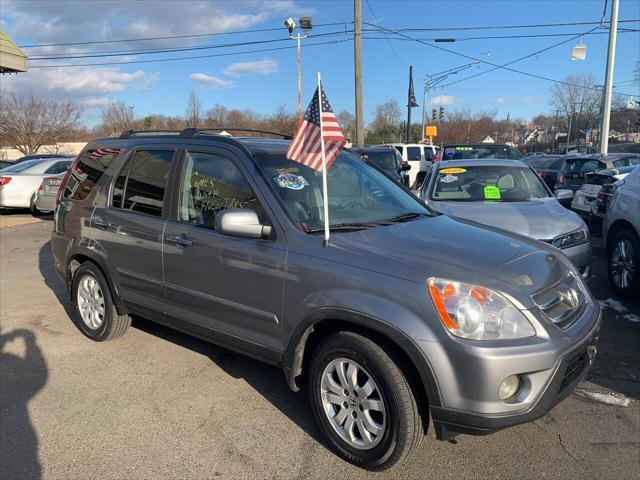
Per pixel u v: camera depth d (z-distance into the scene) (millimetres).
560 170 13438
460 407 2529
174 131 4418
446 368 2535
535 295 2752
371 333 2805
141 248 4098
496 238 3391
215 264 3510
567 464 2928
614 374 3998
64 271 5055
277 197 3334
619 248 5914
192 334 3902
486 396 2490
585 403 3588
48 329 5219
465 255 2918
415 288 2656
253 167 3512
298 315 3041
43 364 4375
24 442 3244
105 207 4512
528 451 3051
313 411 3137
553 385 2584
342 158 4254
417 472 2877
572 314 2898
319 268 2963
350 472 2900
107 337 4715
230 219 3123
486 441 3154
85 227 4660
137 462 3021
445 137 56906
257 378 4062
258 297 3271
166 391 3869
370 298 2744
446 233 3367
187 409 3605
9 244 10219
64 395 3834
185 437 3266
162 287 3971
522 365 2502
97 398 3781
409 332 2592
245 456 3064
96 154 4848
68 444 3215
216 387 3922
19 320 5516
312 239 3109
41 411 3613
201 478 2875
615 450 3051
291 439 3227
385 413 2738
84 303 4891
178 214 3904
